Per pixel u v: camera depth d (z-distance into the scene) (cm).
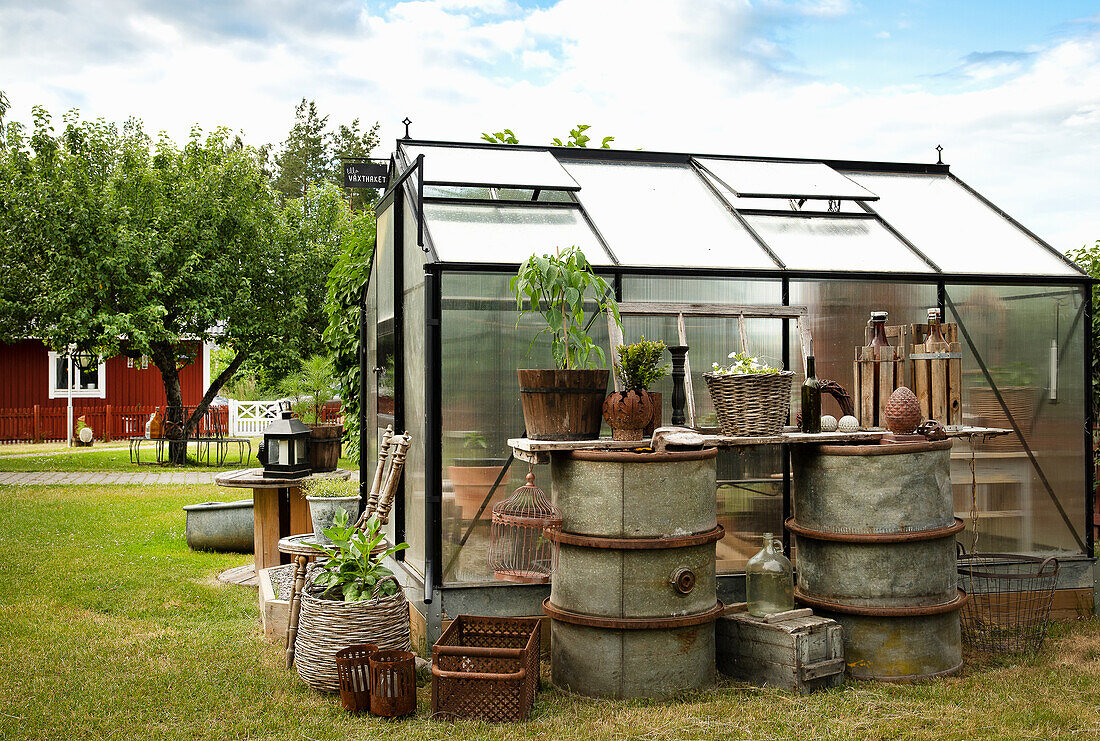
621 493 461
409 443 514
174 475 1511
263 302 1803
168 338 1658
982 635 568
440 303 546
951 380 577
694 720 431
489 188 648
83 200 1581
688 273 588
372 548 489
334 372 1073
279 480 735
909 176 793
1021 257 661
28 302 1658
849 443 521
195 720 430
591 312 570
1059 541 629
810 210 702
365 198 2658
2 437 2245
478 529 545
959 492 617
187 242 1700
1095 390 814
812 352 595
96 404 2434
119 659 520
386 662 438
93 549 870
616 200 675
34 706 444
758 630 487
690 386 534
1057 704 457
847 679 496
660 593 462
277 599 576
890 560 493
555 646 492
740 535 587
